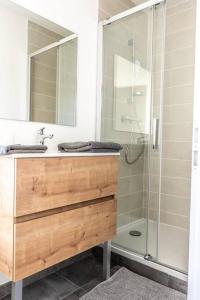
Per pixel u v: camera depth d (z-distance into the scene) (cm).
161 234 227
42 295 146
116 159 164
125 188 222
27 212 109
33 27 162
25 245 108
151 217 219
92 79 209
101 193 151
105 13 219
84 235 139
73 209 132
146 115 222
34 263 112
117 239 202
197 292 136
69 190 129
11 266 105
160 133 223
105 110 215
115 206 163
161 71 226
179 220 241
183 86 234
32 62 162
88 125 205
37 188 113
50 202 119
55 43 176
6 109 147
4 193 110
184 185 237
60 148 162
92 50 208
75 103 193
